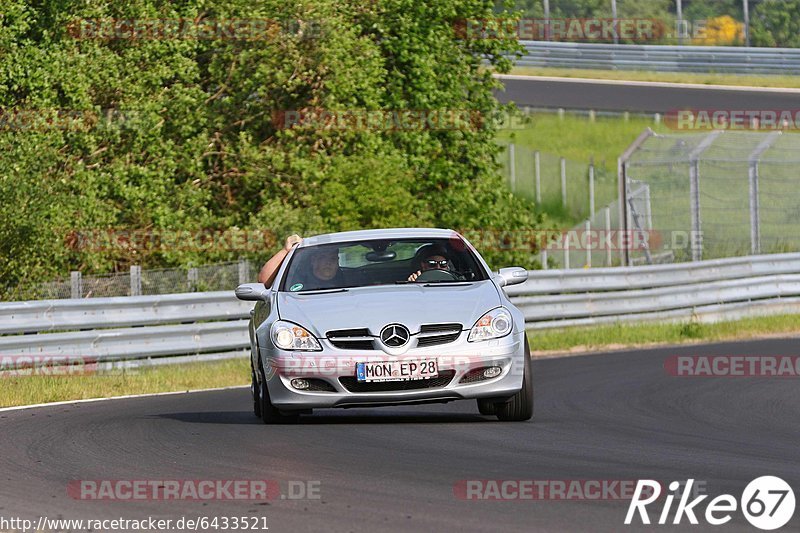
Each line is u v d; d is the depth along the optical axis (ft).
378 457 81.87
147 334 182.70
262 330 100.48
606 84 522.47
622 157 291.38
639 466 77.30
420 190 295.28
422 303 98.73
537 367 173.78
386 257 108.58
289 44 256.52
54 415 117.50
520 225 303.68
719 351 188.75
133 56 247.70
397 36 295.48
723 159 292.20
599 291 256.11
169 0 260.62
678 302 257.55
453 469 76.43
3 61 234.58
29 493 72.28
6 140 217.56
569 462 79.15
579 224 415.44
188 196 245.45
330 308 99.40
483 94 312.91
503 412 101.65
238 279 214.69
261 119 266.16
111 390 150.00
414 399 96.12
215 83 269.85
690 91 504.84
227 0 259.80
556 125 476.54
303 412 113.09
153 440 93.81
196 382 163.22
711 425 101.86
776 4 560.61
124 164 240.53
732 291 268.00
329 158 258.16
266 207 239.50
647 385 140.46
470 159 302.86
